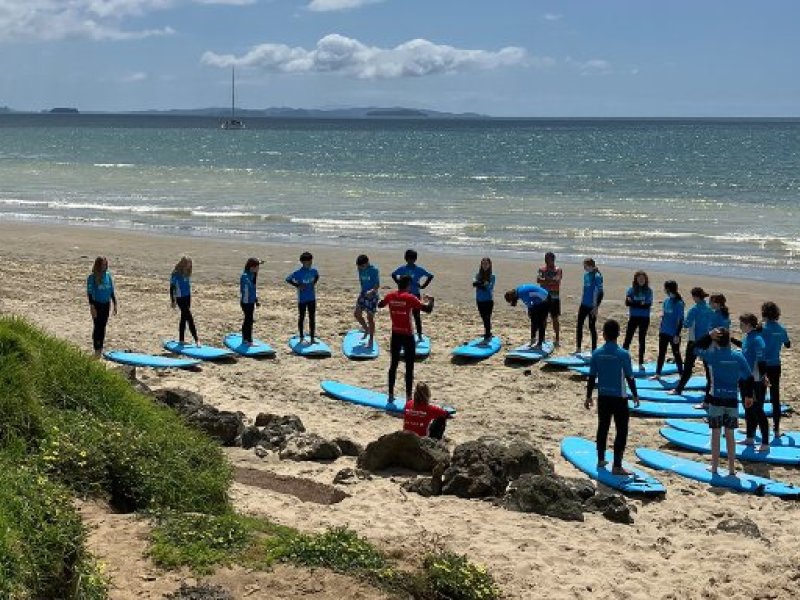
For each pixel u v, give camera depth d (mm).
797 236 33750
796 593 7684
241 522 7188
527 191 52188
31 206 41906
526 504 9164
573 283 24688
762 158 89062
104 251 29031
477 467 9688
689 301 22719
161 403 10461
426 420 11484
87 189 51031
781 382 15898
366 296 17281
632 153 101375
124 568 6152
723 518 9602
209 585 6008
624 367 10656
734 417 10977
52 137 143500
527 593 7203
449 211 41250
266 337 18375
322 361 16750
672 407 14211
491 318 20484
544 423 13359
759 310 21609
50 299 21234
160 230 34281
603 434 10883
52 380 8211
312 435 11109
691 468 11320
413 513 8812
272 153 100125
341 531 7027
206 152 100250
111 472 7383
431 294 23109
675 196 49312
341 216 38938
